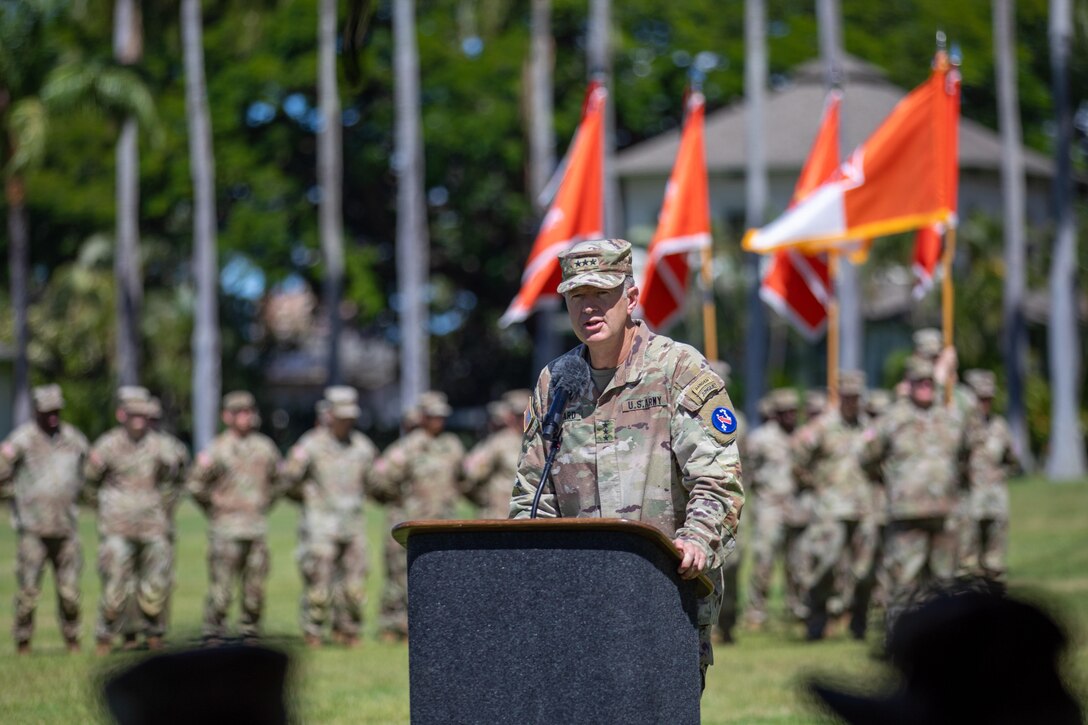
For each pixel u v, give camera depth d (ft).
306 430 426.10
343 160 394.73
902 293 365.20
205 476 128.16
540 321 389.80
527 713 37.96
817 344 366.43
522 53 385.70
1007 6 304.50
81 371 370.53
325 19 340.59
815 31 419.95
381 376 559.38
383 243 423.23
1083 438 322.75
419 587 38.86
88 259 368.68
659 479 44.75
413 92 320.91
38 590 120.37
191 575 184.85
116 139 335.88
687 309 333.83
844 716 20.99
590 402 45.57
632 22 402.52
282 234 382.63
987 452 134.21
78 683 98.32
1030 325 368.89
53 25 329.72
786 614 145.48
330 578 129.80
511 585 38.22
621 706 37.50
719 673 103.96
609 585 37.63
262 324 421.18
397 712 86.43
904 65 414.82
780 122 395.96
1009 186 301.63
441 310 434.71
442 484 137.39
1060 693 19.43
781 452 142.82
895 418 122.11
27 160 278.05
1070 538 188.44
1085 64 308.19
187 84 348.18
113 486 122.93
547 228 138.21
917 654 19.74
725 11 410.72
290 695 20.89
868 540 129.70
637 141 426.92
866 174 133.08
